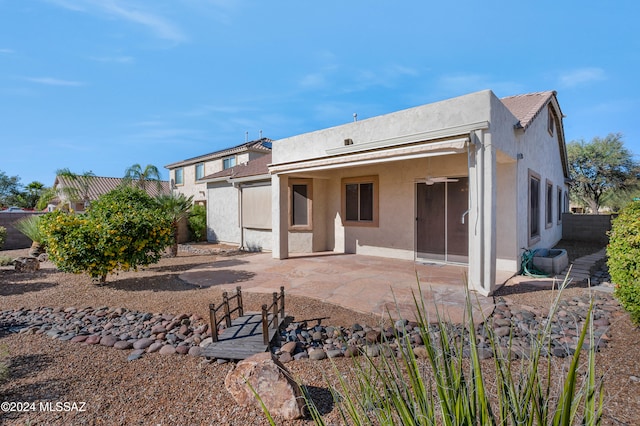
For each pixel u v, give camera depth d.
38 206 29.16
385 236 12.82
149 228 9.38
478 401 1.76
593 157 32.53
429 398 1.90
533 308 6.54
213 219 21.34
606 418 3.11
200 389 3.84
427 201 11.71
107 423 3.24
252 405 3.42
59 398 3.67
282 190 12.87
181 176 33.97
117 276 10.09
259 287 8.42
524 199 10.81
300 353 4.66
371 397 2.12
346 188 14.12
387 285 8.50
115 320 6.30
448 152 7.82
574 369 1.46
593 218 18.94
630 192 32.50
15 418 3.32
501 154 8.77
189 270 10.91
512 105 13.24
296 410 3.23
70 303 7.48
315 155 12.12
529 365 1.75
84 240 8.45
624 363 4.17
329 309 6.58
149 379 4.08
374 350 4.55
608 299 7.15
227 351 4.55
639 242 5.12
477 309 6.39
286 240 12.97
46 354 4.80
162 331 5.60
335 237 14.55
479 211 7.66
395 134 9.72
